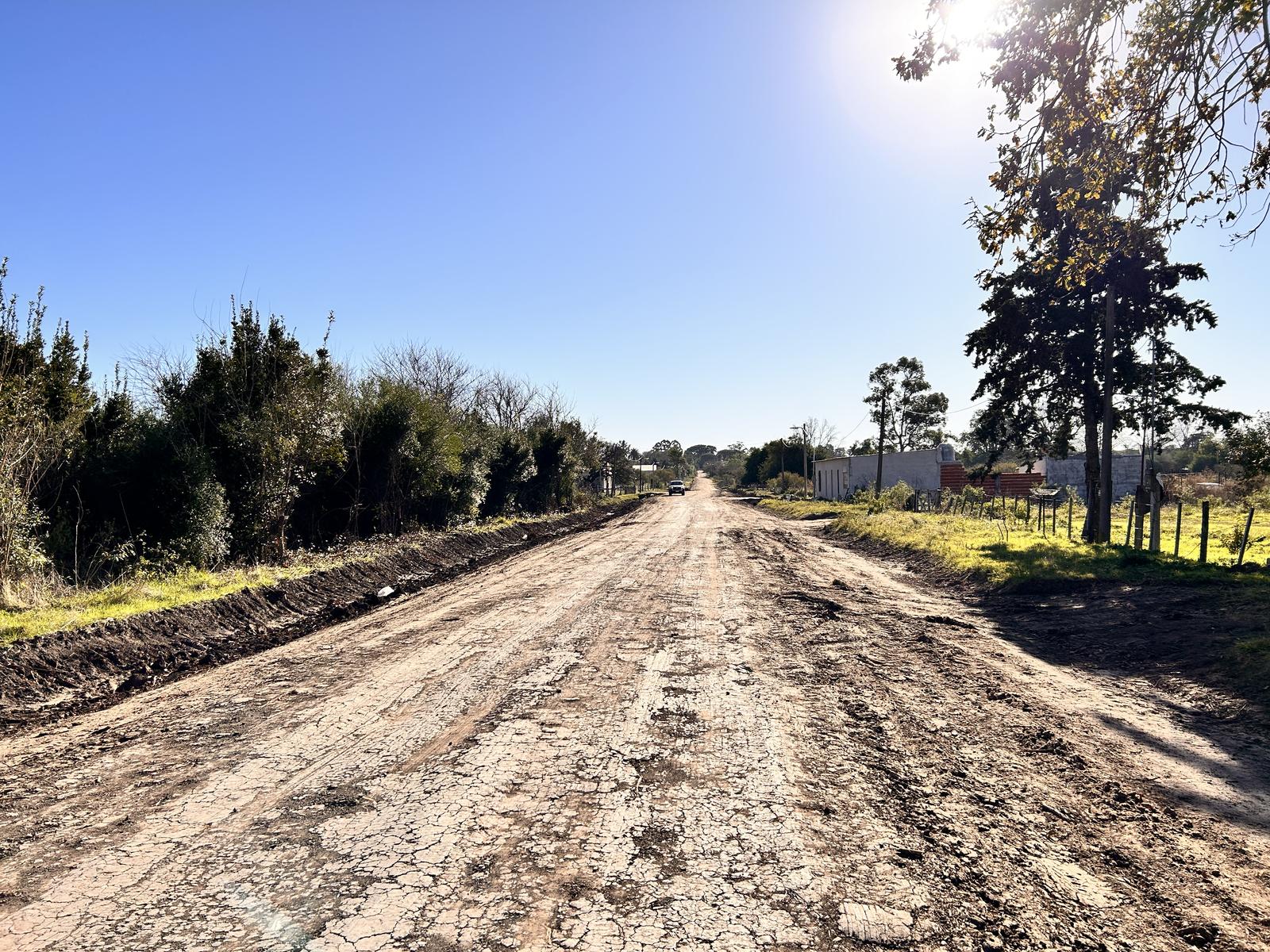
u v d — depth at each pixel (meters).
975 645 8.41
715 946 2.92
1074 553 14.75
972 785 4.54
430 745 5.24
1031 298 18.78
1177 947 2.96
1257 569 11.35
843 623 9.63
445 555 19.00
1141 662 7.43
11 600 8.95
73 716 6.19
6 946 2.95
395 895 3.30
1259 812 4.18
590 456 54.97
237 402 14.43
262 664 7.87
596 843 3.79
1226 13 5.82
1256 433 17.47
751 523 32.84
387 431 19.97
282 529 15.15
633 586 13.02
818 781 4.59
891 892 3.34
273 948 2.91
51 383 11.21
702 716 5.84
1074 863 3.61
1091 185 7.05
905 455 55.41
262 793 4.44
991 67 6.84
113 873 3.52
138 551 12.04
